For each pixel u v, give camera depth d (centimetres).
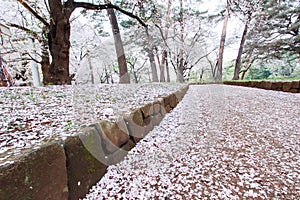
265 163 130
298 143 164
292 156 139
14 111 142
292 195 96
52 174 69
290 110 280
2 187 52
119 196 94
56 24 310
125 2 404
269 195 96
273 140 172
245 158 137
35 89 244
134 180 108
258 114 263
